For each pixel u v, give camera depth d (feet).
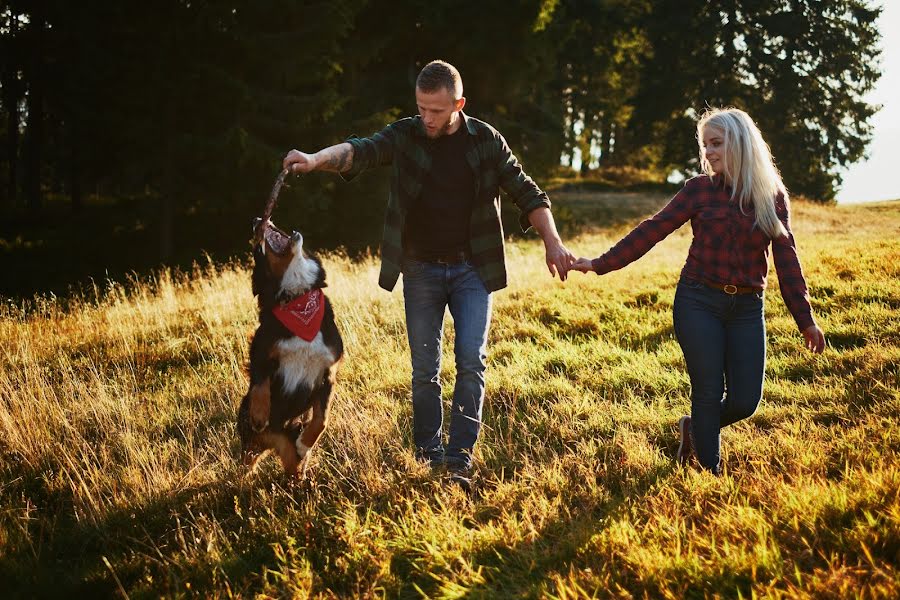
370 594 9.30
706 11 114.11
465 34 73.67
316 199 61.57
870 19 112.27
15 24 67.82
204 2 58.08
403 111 74.18
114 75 57.41
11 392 18.22
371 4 72.59
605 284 27.94
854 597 7.61
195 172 59.57
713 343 11.51
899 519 8.79
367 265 37.76
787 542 9.08
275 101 60.23
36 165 86.79
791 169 111.96
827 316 21.22
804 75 112.78
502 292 27.68
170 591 10.09
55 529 12.62
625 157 146.00
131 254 65.92
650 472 12.26
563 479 12.15
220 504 12.75
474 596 8.97
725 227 11.35
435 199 12.19
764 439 13.37
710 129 11.57
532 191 12.82
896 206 77.56
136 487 13.37
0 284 57.72
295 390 11.61
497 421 15.61
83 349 24.04
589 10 106.63
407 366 19.36
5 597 10.48
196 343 23.53
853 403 14.93
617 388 17.39
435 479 12.12
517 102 78.64
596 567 9.19
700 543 9.25
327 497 12.41
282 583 9.93
